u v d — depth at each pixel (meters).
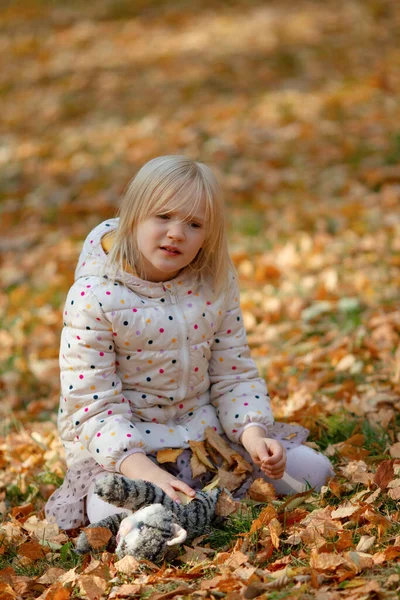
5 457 3.60
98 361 2.74
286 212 6.53
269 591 2.26
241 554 2.43
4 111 10.16
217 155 7.93
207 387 2.98
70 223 7.06
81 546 2.60
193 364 2.86
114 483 2.49
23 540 2.81
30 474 3.41
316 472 2.90
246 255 5.81
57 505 2.86
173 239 2.68
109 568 2.48
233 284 2.98
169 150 8.22
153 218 2.71
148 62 11.09
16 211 7.41
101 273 2.78
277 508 2.72
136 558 2.46
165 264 2.71
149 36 12.17
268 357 4.35
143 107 9.62
